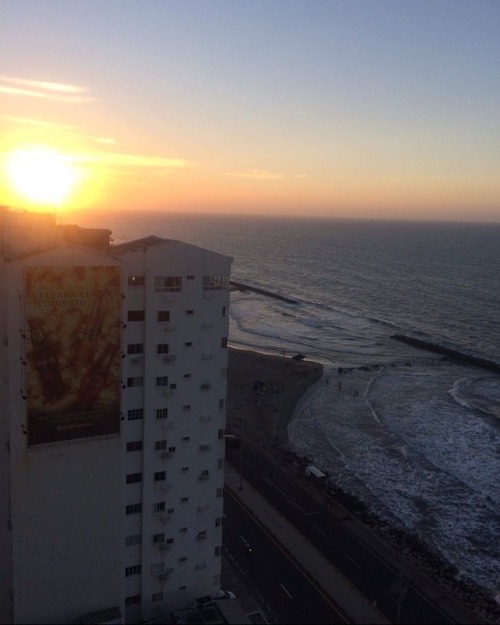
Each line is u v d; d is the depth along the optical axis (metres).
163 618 50.53
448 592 62.41
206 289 50.78
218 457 54.22
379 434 110.38
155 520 52.53
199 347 51.53
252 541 69.56
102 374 45.53
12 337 42.84
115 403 46.28
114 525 47.72
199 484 53.78
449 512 82.50
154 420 51.09
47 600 46.31
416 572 65.62
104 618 46.94
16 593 45.44
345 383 141.62
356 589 61.56
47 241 48.84
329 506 80.00
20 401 43.56
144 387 50.25
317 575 63.56
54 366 43.97
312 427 113.12
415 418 118.69
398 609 57.28
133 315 49.03
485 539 76.00
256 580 62.19
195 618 50.44
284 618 56.59
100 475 46.56
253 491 82.31
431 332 197.25
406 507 83.44
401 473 94.25
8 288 42.28
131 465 51.38
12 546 46.00
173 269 49.28
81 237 50.03
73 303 43.88
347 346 180.12
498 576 68.06
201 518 54.47
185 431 52.41
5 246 47.94
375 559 67.75
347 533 73.25
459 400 129.88
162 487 52.09
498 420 117.94
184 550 54.16
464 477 93.25
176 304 50.00
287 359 158.12
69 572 46.72
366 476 92.88
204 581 55.53
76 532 46.47
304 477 89.06
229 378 140.00
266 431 109.50
